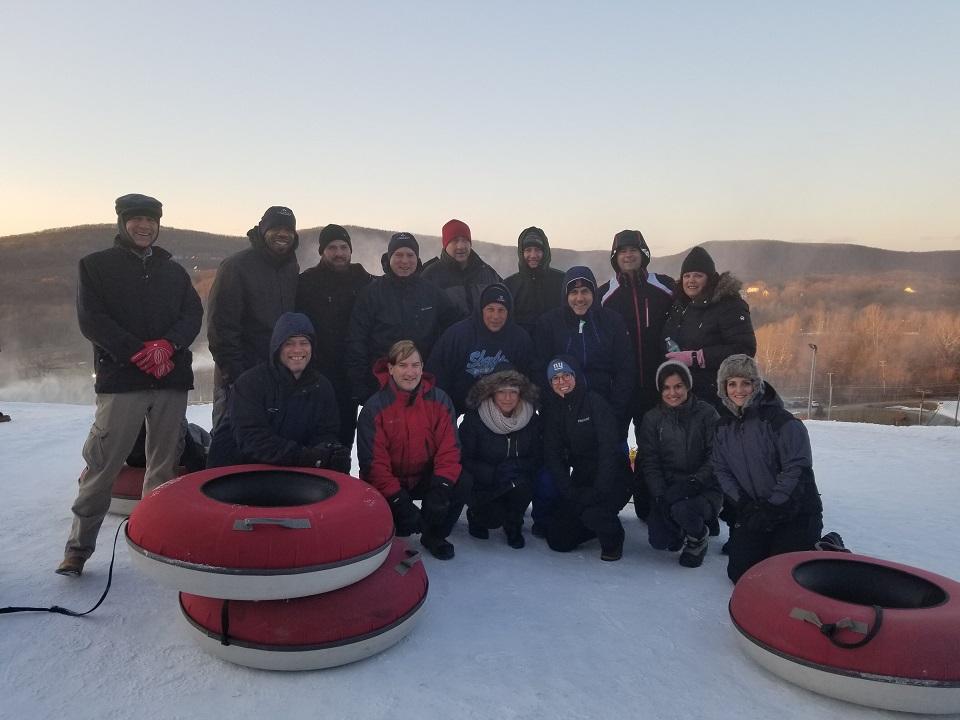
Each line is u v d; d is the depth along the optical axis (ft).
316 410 12.76
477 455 14.53
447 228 19.38
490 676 9.10
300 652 8.94
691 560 13.52
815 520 12.33
